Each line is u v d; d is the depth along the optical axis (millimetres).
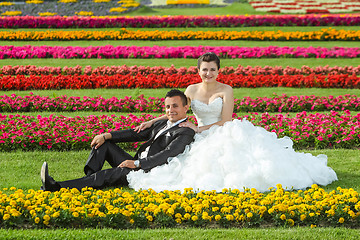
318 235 4664
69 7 29938
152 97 11805
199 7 32594
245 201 5316
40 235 4582
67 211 4973
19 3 30172
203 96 6969
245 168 6141
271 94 12969
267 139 6426
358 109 11461
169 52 17438
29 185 6305
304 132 8914
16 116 9562
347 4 30391
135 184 6113
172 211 4980
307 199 5293
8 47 18031
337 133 8867
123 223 4969
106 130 8930
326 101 11609
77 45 19688
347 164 7523
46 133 8500
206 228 4969
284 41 20469
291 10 28953
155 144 6500
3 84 13164
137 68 15250
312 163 6699
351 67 15367
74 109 11242
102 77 13805
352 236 4660
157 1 33844
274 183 6098
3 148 8344
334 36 20656
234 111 11414
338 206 5137
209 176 6102
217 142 6359
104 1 31031
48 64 16453
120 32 20875
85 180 6062
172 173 6234
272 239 4574
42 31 21641
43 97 11570
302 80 13906
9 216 4812
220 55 17547
